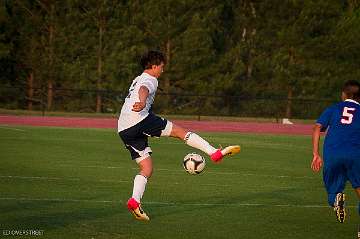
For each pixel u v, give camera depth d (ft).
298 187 115.03
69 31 382.01
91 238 69.92
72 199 93.50
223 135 237.45
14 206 86.79
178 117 342.85
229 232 75.25
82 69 382.83
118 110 377.09
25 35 387.75
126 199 94.68
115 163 140.87
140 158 78.64
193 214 85.15
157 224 78.23
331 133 77.66
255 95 400.26
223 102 380.78
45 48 385.29
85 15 381.60
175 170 132.57
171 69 388.16
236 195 102.94
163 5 385.91
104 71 382.83
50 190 101.30
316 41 396.16
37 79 387.75
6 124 255.70
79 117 315.58
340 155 76.13
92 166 134.21
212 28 398.83
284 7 400.67
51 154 154.81
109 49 386.32
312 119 363.97
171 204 92.27
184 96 363.35
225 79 391.24
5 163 134.82
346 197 105.91
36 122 271.28
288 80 396.98
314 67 399.44
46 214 81.82
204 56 391.86
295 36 395.96
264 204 95.04
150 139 207.72
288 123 324.80
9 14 387.55
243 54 409.08
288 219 84.17
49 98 374.63
